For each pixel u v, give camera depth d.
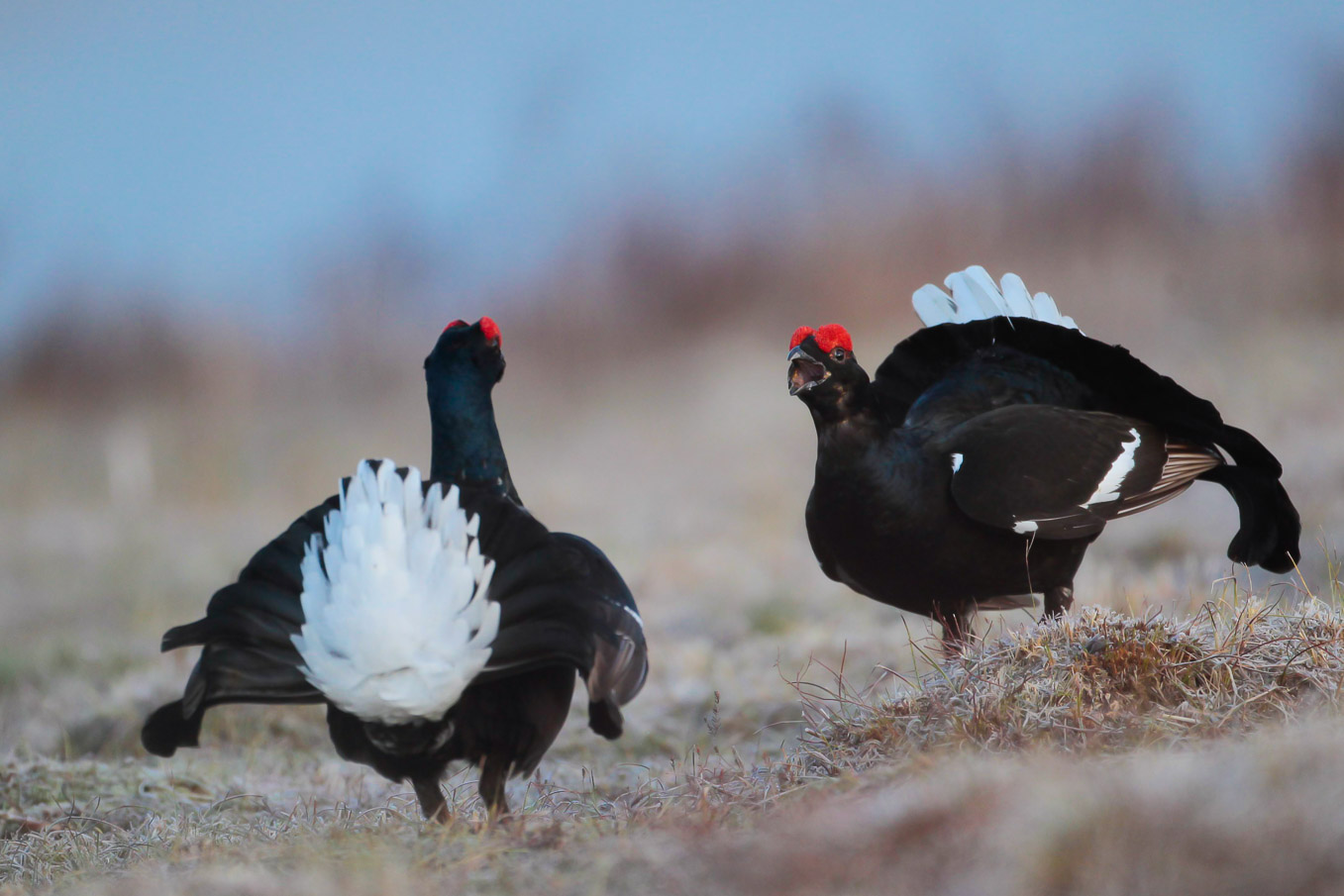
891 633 19.91
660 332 64.94
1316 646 11.22
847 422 12.84
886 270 61.25
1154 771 7.84
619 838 9.43
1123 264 55.00
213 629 9.85
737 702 17.53
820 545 13.73
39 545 42.12
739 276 64.31
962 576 13.19
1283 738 8.36
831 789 10.01
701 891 7.92
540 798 12.93
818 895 7.57
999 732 10.76
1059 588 13.49
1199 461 13.88
